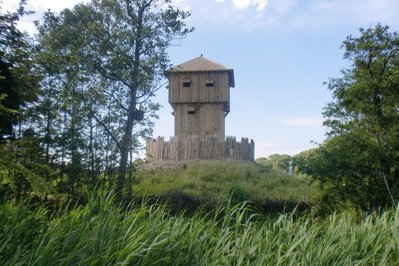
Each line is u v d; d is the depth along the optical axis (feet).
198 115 113.39
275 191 68.33
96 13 56.65
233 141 104.68
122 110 56.59
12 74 46.14
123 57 54.44
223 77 112.68
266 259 15.35
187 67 115.44
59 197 21.09
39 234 14.11
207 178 79.71
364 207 37.76
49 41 55.42
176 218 17.53
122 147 54.24
